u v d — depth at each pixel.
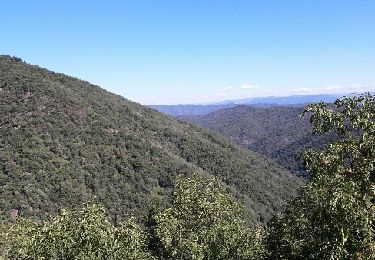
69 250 17.47
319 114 11.84
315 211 10.47
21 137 81.88
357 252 9.71
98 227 18.19
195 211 20.97
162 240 21.20
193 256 19.38
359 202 9.91
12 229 19.00
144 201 77.50
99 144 95.75
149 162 95.75
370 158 10.63
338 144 11.05
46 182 71.25
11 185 66.12
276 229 29.81
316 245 10.83
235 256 21.56
